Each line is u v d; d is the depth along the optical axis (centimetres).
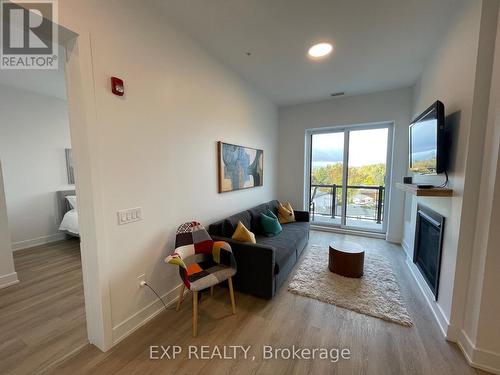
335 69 292
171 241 209
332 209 462
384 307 202
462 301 159
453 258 165
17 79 323
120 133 159
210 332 175
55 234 404
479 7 143
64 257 324
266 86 351
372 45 235
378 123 393
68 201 412
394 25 202
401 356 152
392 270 279
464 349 154
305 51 247
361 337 169
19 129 362
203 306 207
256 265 212
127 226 168
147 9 175
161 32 188
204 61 241
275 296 224
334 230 443
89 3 137
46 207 394
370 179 421
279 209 388
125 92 161
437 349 158
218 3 174
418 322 186
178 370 142
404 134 362
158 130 191
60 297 223
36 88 359
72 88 140
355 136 423
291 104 445
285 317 192
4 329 178
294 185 462
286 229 334
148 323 185
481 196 147
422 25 202
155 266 193
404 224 361
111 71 151
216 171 274
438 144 181
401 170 368
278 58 263
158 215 195
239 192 329
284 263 236
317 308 204
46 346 160
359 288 233
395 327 179
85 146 141
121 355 153
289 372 141
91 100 139
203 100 244
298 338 169
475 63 146
